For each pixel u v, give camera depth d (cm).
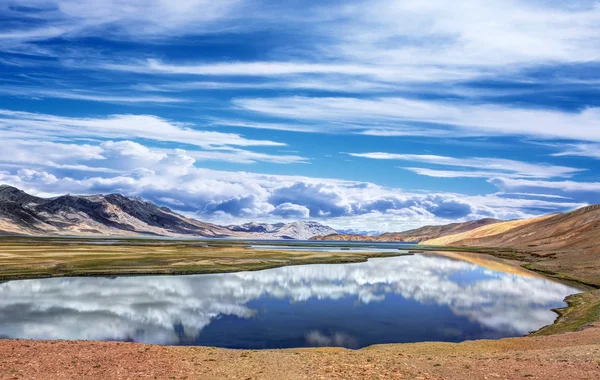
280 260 12175
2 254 10731
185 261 10362
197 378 2362
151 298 6047
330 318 5088
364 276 9444
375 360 2767
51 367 2505
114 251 13275
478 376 2295
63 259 9919
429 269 11388
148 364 2631
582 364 2420
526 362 2577
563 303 6119
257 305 5812
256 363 2700
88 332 4219
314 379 2317
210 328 4528
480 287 7838
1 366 2483
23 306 5366
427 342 3806
